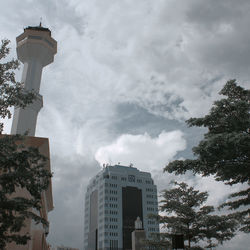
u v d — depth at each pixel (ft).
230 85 68.03
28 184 45.14
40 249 92.38
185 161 63.10
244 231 81.56
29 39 252.42
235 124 60.18
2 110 50.80
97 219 539.29
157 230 533.55
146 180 589.32
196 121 65.57
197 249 90.79
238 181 70.90
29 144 78.43
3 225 42.50
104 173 567.59
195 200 101.14
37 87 244.42
